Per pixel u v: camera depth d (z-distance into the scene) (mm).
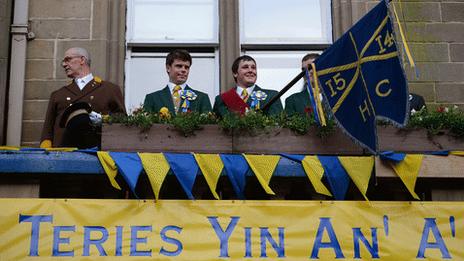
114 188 11172
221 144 10734
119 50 14203
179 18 14789
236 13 14492
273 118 10914
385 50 10141
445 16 14625
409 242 10352
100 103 12180
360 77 10359
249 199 11359
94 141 11070
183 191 11188
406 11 14562
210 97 14453
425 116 11016
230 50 14336
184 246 10109
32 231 10016
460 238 10422
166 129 10727
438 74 14336
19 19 13984
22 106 13664
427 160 10672
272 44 14750
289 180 10828
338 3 14711
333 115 10531
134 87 14375
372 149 10086
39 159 10289
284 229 10266
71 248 10000
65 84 13859
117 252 10039
